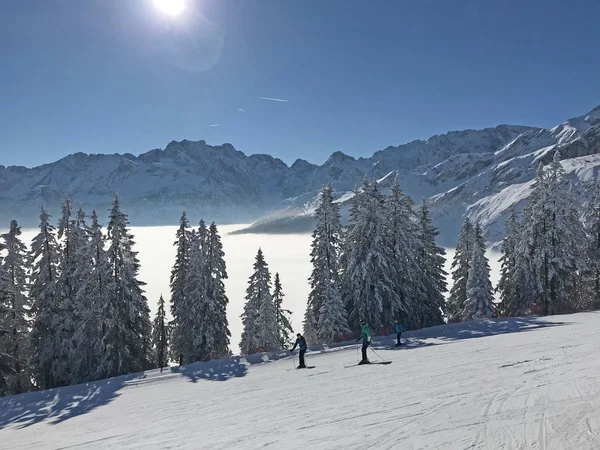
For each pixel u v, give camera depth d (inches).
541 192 1545.3
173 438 389.4
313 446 302.2
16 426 578.6
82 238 1358.3
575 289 1583.4
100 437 436.8
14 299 1364.4
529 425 286.2
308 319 1626.5
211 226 1449.3
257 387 641.6
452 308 2017.7
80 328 1202.0
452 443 269.3
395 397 437.4
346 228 1504.7
